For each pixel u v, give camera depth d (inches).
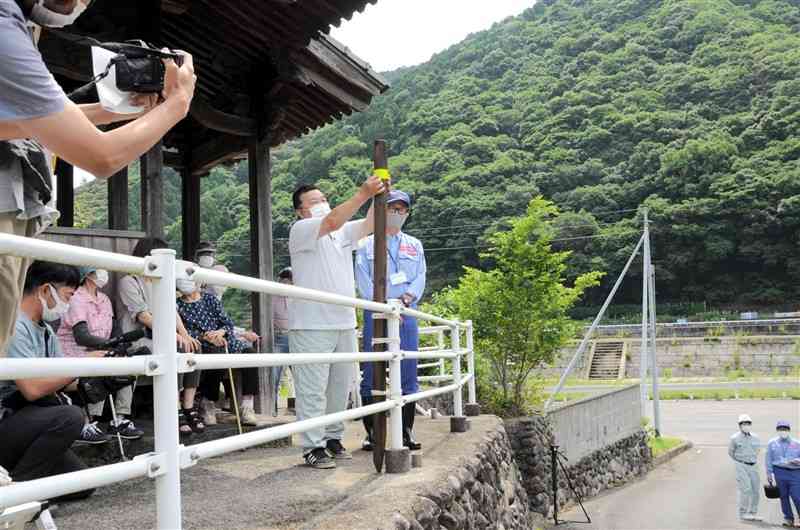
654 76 3225.9
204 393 235.6
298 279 185.0
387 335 179.2
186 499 148.7
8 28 62.9
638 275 2501.2
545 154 2910.9
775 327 1692.9
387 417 183.8
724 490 597.6
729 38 3250.5
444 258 2610.7
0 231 72.6
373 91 287.9
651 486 621.9
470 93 3472.0
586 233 2586.1
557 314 487.5
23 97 63.5
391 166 2979.8
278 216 2106.3
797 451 487.5
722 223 2475.4
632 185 2706.7
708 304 2481.5
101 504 145.5
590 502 530.9
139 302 194.1
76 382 156.3
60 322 155.4
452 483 181.3
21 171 74.0
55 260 67.4
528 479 428.1
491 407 470.0
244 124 281.9
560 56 3548.2
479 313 479.8
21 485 62.8
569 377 1747.0
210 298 217.5
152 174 227.5
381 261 178.7
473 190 2731.3
